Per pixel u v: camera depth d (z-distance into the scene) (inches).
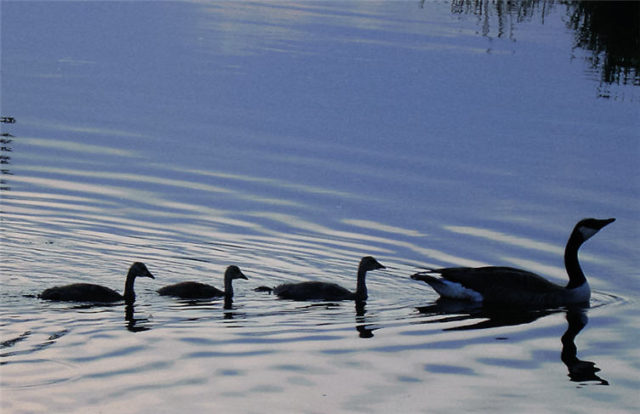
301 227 952.9
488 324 722.8
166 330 677.3
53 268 826.8
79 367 602.9
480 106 1365.7
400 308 761.6
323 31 1784.0
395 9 2011.6
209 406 546.9
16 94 1374.3
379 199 1028.5
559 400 573.6
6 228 923.4
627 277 848.3
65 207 993.5
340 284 818.2
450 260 880.9
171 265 850.8
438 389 585.0
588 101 1401.3
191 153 1165.7
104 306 730.8
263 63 1555.1
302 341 665.0
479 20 1897.1
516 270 815.7
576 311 764.6
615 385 598.9
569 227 962.1
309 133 1240.8
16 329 669.9
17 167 1107.3
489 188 1062.4
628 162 1150.3
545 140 1226.0
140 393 563.5
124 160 1141.7
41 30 1754.4
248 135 1230.9
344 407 552.1
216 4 2027.6
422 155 1167.6
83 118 1286.9
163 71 1505.9
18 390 563.5
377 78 1486.2
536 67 1568.7
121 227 943.7
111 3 2004.2
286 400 558.9
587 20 1871.3
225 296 772.0
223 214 984.3
